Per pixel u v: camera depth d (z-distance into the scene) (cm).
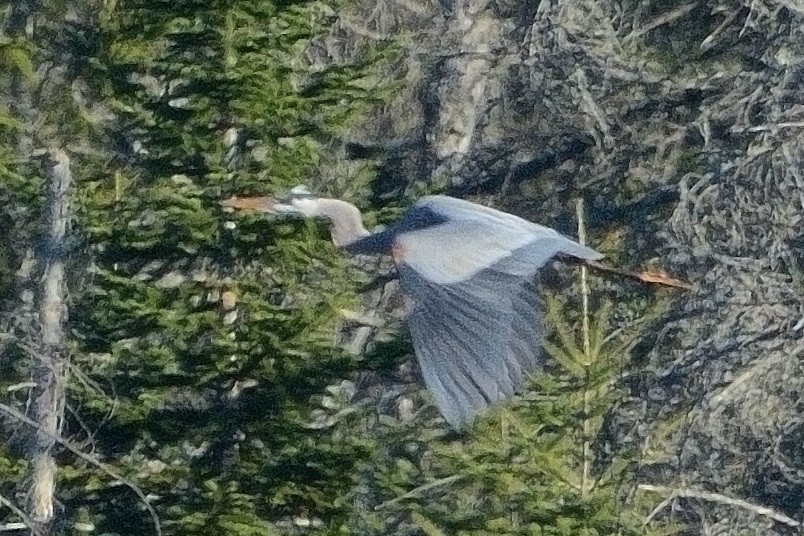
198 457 1422
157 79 1489
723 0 2123
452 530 1436
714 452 1980
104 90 1448
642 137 2114
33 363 1483
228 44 1396
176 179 1405
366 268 1734
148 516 1448
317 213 1052
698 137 2111
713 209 2055
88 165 1524
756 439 1989
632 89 2127
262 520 1391
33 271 1595
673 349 1986
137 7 1409
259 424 1393
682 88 2108
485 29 2153
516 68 2159
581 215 1533
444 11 2161
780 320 2012
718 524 1977
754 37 2112
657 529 1697
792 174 2048
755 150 2048
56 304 1470
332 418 1478
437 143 2127
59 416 1486
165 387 1403
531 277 770
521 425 1395
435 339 730
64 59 1549
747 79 2091
